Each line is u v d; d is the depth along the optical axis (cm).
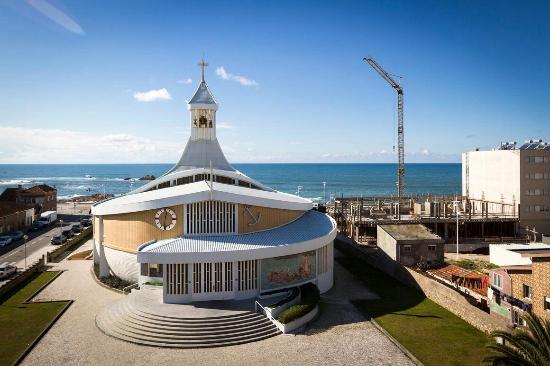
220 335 3453
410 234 6278
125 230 4819
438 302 4400
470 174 10344
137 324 3578
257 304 3906
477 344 3388
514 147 9856
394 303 4422
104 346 3341
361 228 8600
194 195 4506
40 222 9562
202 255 4003
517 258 5756
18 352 3209
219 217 4609
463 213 9138
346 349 3328
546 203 8662
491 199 9506
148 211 4612
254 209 4766
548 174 8669
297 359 3158
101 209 4953
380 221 8106
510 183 8869
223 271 4125
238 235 4619
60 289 4772
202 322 3575
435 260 6059
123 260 4850
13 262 6325
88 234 8675
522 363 2433
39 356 3166
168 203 4494
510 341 2586
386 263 5716
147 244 4362
